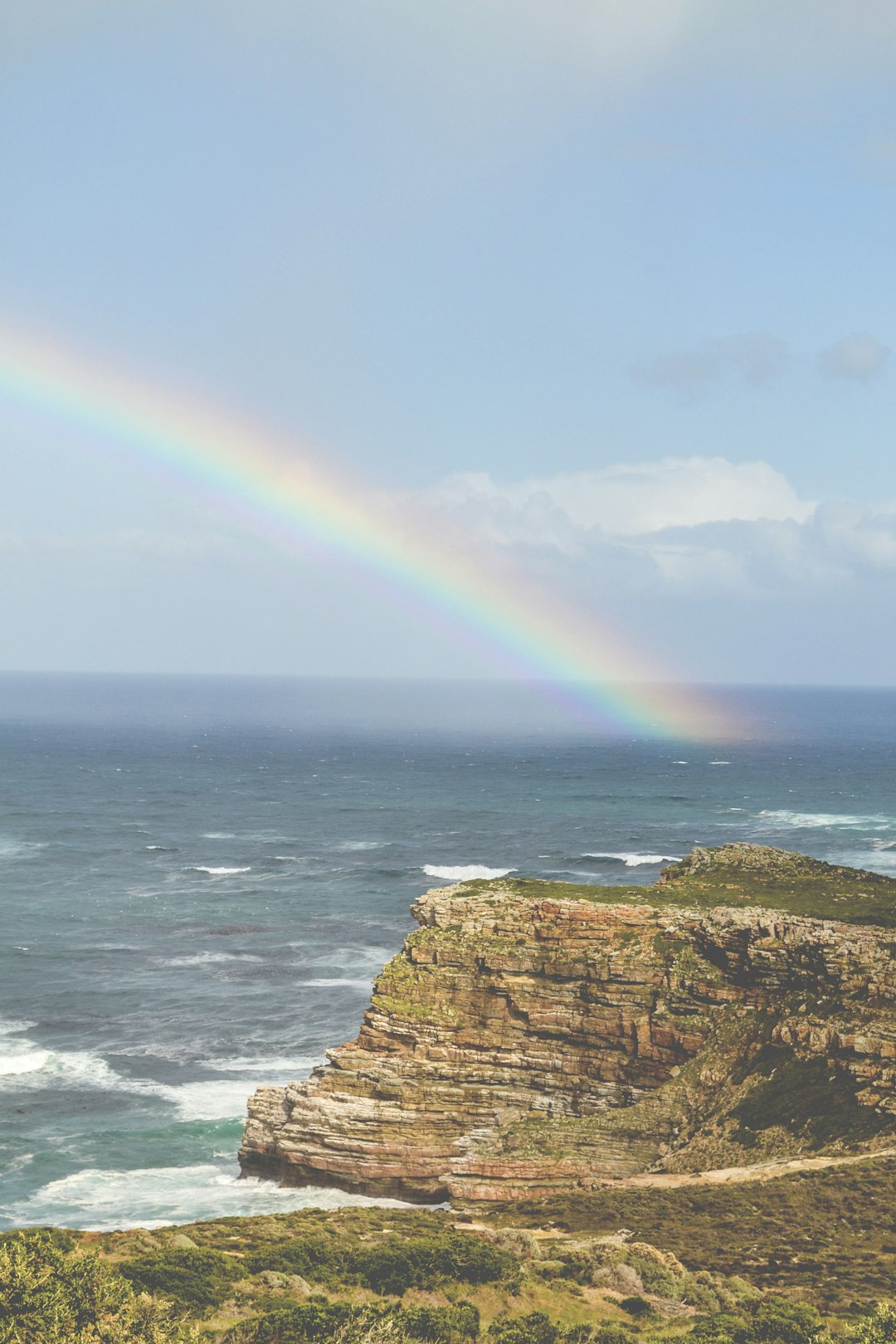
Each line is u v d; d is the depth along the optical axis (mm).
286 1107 57688
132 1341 26891
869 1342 27594
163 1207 53469
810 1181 44156
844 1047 52688
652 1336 30203
